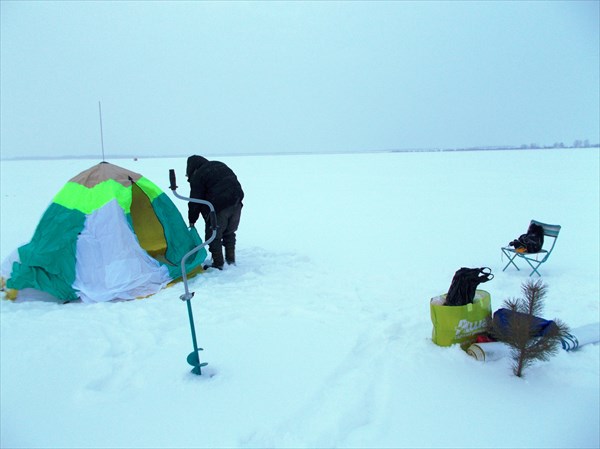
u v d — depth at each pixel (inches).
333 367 134.1
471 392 118.6
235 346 149.5
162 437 103.3
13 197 661.9
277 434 103.5
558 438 100.8
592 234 346.3
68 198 212.8
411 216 458.0
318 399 117.6
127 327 167.9
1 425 108.4
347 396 118.0
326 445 99.7
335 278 232.5
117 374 132.5
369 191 701.3
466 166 1279.5
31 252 196.2
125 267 202.7
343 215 474.3
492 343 134.8
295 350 145.8
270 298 198.1
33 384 126.4
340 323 167.9
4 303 195.0
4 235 381.4
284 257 280.8
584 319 167.6
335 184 834.2
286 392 120.8
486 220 423.2
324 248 319.6
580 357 134.7
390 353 141.1
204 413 112.2
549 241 324.5
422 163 1524.4
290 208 532.7
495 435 102.1
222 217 238.4
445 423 106.4
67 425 108.2
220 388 123.5
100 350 146.6
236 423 107.8
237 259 275.1
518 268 248.2
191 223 244.5
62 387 125.0
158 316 177.9
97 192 214.2
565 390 119.1
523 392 118.4
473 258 280.8
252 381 126.8
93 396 120.0
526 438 101.0
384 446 98.9
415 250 307.6
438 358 135.7
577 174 922.1
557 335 121.7
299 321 170.9
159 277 213.9
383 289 213.2
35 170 1445.6
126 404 116.6
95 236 204.4
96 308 187.0
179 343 152.8
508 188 685.9
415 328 161.3
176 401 117.6
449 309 138.5
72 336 157.3
